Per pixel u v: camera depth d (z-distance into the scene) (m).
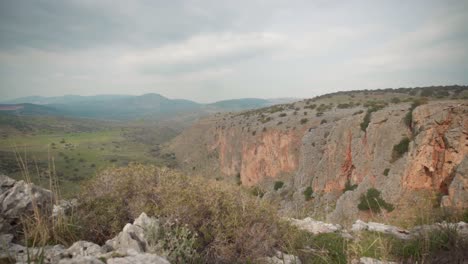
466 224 6.30
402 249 5.26
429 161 19.84
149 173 6.32
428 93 57.19
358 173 28.55
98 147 105.81
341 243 5.76
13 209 4.54
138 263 2.80
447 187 18.48
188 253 4.10
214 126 97.31
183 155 105.38
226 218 5.04
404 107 26.61
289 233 5.48
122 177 5.96
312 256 5.12
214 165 85.25
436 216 7.92
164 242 4.09
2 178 5.20
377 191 23.12
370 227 7.11
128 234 4.03
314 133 43.34
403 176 21.38
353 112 46.00
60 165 64.19
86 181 5.98
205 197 5.42
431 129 20.53
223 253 4.55
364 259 4.83
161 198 5.43
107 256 3.12
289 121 53.25
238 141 71.12
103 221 4.96
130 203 5.38
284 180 48.88
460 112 19.44
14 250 3.73
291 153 49.09
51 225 4.62
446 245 4.86
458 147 18.69
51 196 5.20
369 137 28.17
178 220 4.76
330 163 33.84
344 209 25.09
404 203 20.09
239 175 69.56
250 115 79.38
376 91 78.56
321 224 7.34
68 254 3.71
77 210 5.25
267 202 5.85
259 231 5.03
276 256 5.01
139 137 149.12
